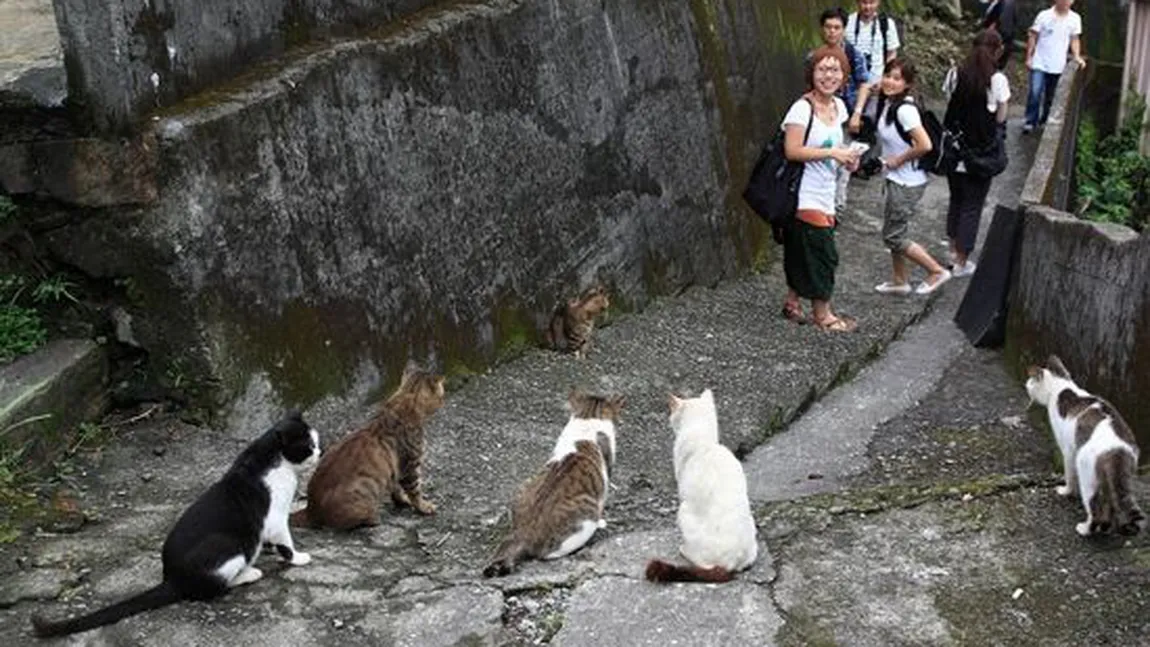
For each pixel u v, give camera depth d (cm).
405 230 668
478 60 741
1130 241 624
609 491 579
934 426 705
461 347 707
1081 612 435
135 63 534
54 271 564
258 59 607
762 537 486
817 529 494
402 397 527
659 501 573
